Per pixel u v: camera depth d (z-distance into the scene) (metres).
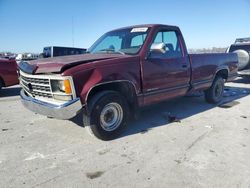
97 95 3.94
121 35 5.10
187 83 5.50
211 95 6.70
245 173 3.07
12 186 2.83
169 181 2.91
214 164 3.31
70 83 3.53
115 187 2.80
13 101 7.66
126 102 4.30
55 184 2.86
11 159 3.50
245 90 9.22
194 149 3.79
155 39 4.71
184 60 5.33
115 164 3.33
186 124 5.02
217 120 5.30
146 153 3.66
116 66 3.99
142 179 2.96
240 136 4.34
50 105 3.75
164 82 4.84
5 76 8.37
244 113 5.86
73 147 3.90
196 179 2.94
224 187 2.78
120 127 4.26
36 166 3.30
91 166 3.28
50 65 3.78
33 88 4.20
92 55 4.48
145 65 4.42
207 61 6.09
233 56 7.22
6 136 4.41
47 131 4.65
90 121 3.92
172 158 3.49
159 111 6.04
